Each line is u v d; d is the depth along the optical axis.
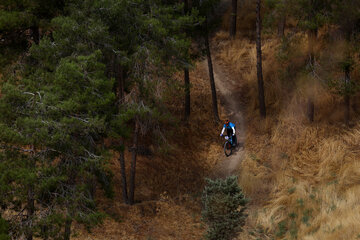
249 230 14.08
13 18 11.40
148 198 16.67
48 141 9.13
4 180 8.84
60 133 9.35
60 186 10.32
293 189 15.87
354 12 15.73
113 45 12.59
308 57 18.16
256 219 14.66
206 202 12.24
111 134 11.34
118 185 16.92
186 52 14.32
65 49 11.41
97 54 10.88
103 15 12.32
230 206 11.91
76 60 10.87
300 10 16.53
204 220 12.38
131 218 15.32
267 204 15.64
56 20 11.44
